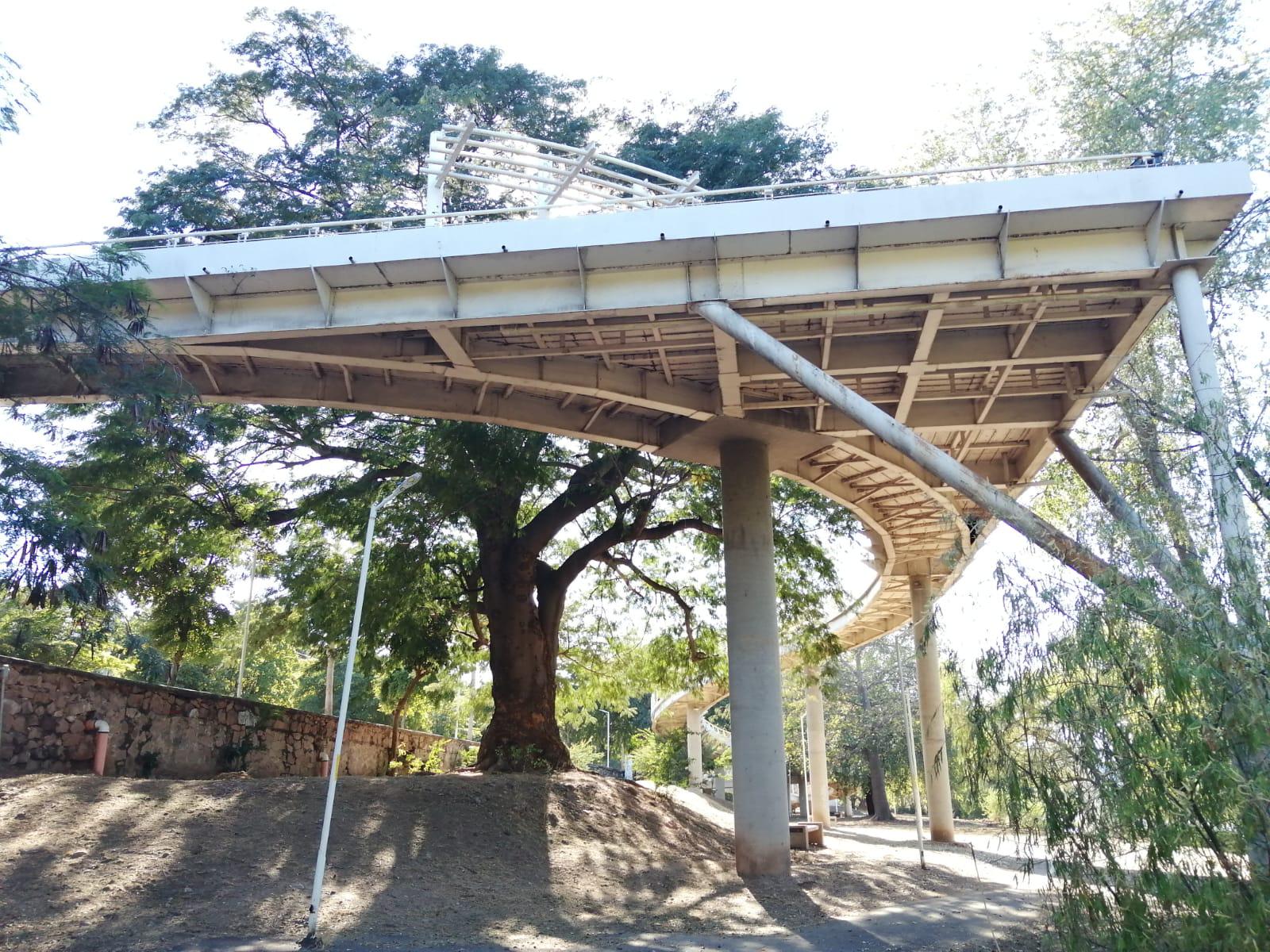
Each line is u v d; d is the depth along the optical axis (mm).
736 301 16891
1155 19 24188
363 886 15172
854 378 20125
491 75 27062
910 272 16594
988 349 19094
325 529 26312
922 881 22859
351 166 26719
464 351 18406
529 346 18969
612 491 25797
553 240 16719
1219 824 8516
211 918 12867
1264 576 9930
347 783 20562
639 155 27094
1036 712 10039
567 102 28109
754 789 20250
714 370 20453
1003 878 24234
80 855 14133
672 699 55250
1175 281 16188
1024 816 9867
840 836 37625
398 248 16953
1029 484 25625
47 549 12570
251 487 24859
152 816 16203
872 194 16328
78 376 14938
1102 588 10031
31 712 17812
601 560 28453
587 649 35312
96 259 14719
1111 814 9062
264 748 25016
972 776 10555
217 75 26203
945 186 16219
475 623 29109
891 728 56281
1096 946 9383
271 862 15359
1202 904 8312
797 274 16891
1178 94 23938
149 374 14547
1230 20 23609
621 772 73688
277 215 25781
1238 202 15773
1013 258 16391
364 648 26750
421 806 19688
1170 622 9336
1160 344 23781
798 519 27906
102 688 19547
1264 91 23078
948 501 25641
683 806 27984
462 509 23094
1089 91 25531
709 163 27250
